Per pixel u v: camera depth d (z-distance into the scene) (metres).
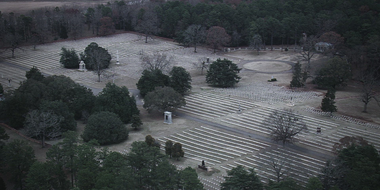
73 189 78.88
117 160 89.94
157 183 85.12
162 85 159.88
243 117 138.50
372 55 180.38
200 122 137.00
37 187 85.81
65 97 141.50
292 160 108.75
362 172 85.81
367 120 132.25
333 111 135.38
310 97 156.62
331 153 111.94
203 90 169.50
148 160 89.88
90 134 117.06
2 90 160.62
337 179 90.25
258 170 104.00
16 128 129.75
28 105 133.12
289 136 112.69
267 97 157.00
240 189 82.81
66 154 93.88
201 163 108.56
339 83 167.88
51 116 120.44
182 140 123.44
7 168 95.06
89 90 148.75
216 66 174.88
